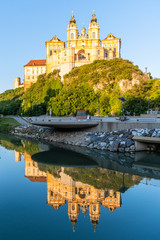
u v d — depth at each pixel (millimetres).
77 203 15438
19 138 58344
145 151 32750
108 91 102250
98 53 130375
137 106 78438
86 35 147750
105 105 90938
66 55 133125
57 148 38969
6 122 91250
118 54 138750
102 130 40469
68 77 126375
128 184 18953
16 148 40812
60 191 17594
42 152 35625
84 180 20328
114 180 20141
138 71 106000
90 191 17469
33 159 30406
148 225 11992
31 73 161875
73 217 13320
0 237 10758
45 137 54281
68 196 16562
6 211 14016
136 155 30438
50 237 10805
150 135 31078
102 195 16562
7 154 34531
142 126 34594
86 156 30875
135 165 25625
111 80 108438
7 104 151875
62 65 135500
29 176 22031
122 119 41094
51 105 102188
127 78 101750
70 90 98125
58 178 21156
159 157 29234
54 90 131250
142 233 11164
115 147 33219
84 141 40375
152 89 90438
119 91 95750
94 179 20609
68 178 21094
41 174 22734
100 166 25469
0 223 12430
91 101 95312
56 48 150000
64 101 94938
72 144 42062
